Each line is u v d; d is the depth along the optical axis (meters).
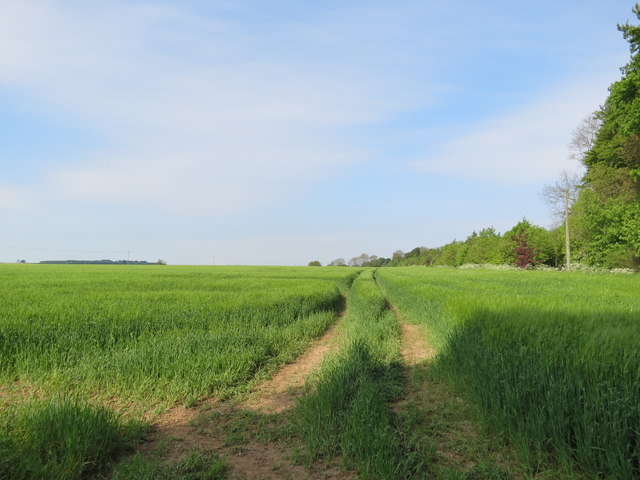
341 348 8.23
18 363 6.85
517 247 58.00
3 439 3.72
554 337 5.87
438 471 3.71
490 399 4.69
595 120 50.09
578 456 3.68
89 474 3.79
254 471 3.87
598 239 37.12
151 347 7.71
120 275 31.48
